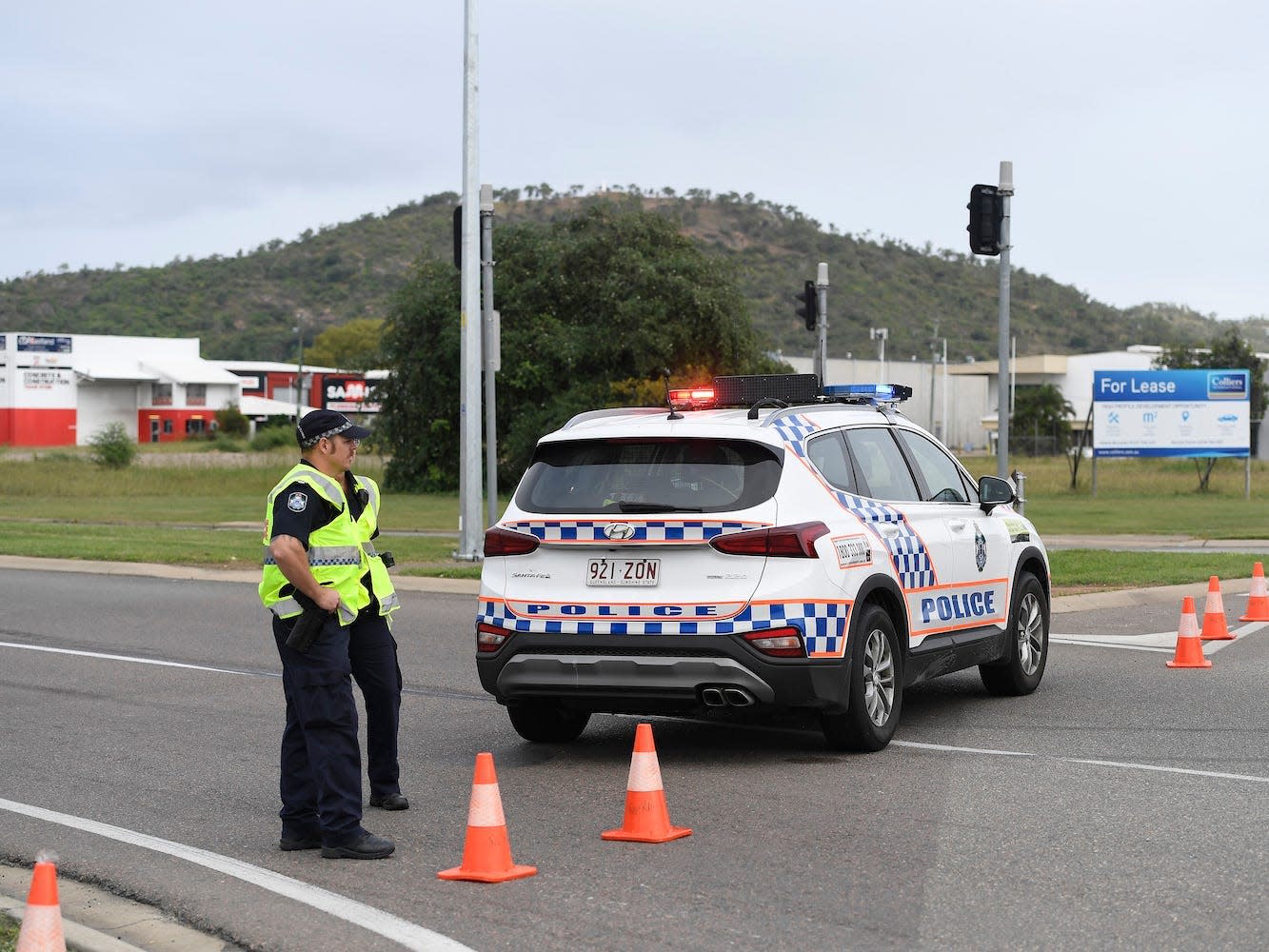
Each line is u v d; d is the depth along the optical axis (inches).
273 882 237.8
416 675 461.7
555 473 330.3
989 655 389.1
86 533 1082.1
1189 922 206.5
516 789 304.3
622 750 344.8
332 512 257.8
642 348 1822.1
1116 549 850.1
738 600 308.7
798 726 368.2
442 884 234.1
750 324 1908.2
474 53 804.6
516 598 323.9
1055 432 3705.7
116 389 4320.9
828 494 328.5
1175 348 3334.2
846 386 384.8
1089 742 340.8
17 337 4119.1
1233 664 458.6
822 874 233.9
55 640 552.1
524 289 1927.9
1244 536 1002.7
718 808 281.0
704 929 207.2
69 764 337.4
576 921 212.7
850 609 319.6
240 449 3759.8
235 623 602.9
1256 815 268.2
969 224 645.9
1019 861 239.6
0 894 235.1
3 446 3902.6
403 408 1972.2
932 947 197.6
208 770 329.7
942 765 316.5
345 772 252.7
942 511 375.2
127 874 243.8
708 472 318.3
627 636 312.3
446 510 1501.0
